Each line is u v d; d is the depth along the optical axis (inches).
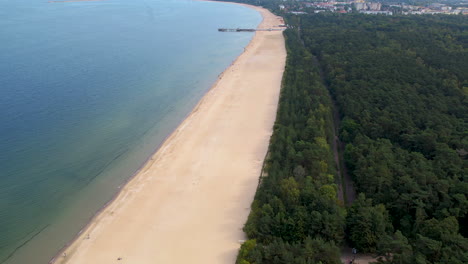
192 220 2864.2
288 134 3737.7
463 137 3393.2
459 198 2455.7
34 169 3570.4
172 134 4291.3
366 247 2331.4
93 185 3385.8
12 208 3065.9
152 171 3528.5
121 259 2511.1
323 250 2156.7
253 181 3344.0
